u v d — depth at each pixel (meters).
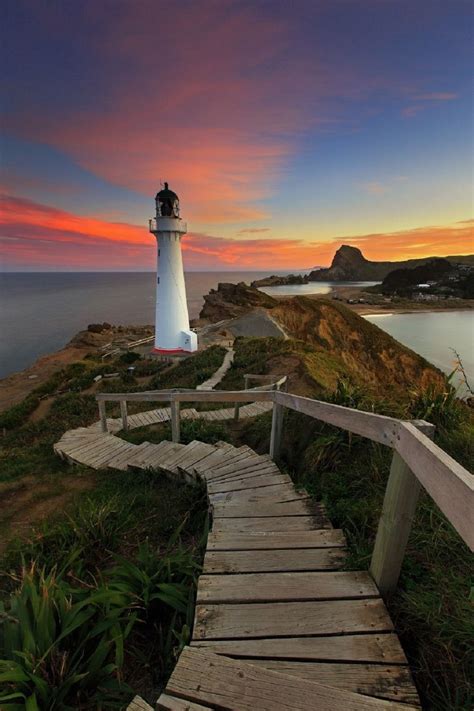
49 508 4.50
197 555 2.95
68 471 5.57
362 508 2.96
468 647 1.67
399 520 2.00
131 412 11.21
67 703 1.83
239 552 2.54
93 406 12.94
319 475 3.74
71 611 2.05
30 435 10.82
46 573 3.02
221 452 4.87
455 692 1.58
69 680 1.73
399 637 1.91
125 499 4.25
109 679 1.88
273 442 4.46
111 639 1.98
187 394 5.21
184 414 8.96
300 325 32.47
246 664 1.63
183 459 4.71
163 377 17.80
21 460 6.75
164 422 8.55
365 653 1.76
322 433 4.18
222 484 3.74
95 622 2.16
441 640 1.74
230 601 2.09
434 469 1.56
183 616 2.35
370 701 1.48
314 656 1.76
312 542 2.64
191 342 25.42
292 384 10.80
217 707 1.48
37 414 13.76
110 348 32.47
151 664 2.09
